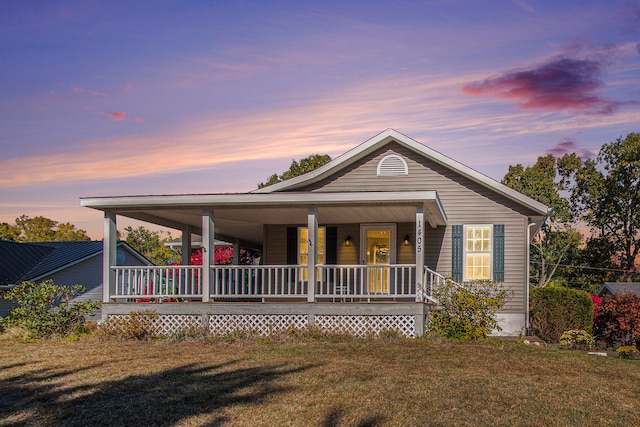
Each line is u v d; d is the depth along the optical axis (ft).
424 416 26.43
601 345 64.03
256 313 48.08
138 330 46.70
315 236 48.08
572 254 151.33
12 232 157.17
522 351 41.68
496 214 58.85
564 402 28.76
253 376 33.24
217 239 77.92
